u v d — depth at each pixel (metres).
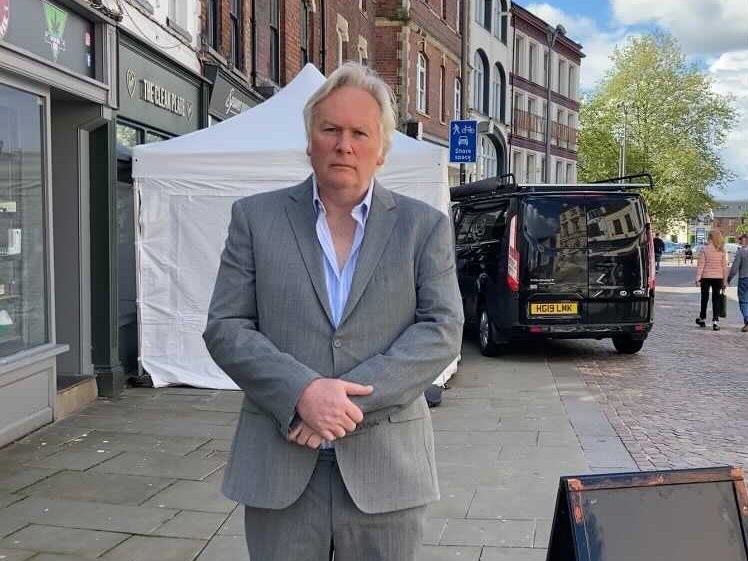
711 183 51.44
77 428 6.12
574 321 9.48
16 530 4.07
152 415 6.60
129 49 7.70
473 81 34.34
